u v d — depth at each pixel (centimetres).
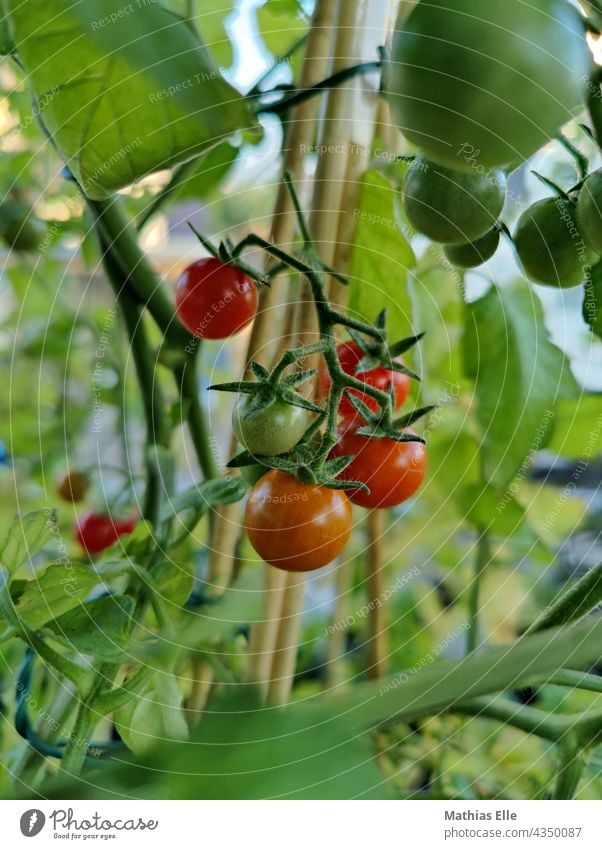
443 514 31
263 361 22
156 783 17
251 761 13
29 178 30
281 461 17
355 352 19
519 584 33
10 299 35
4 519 30
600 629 18
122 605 18
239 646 26
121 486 27
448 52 14
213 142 17
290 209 22
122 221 22
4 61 21
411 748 25
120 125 17
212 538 23
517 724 21
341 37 22
